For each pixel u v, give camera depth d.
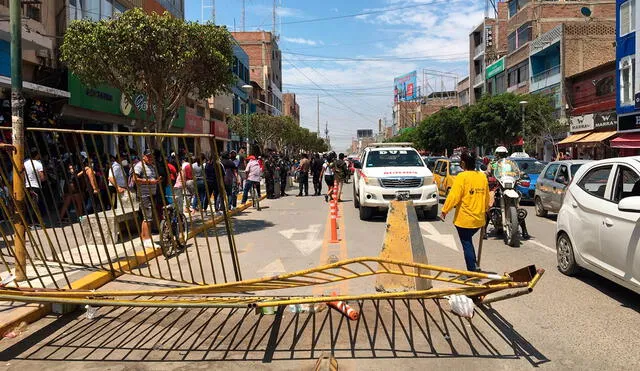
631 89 26.52
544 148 38.50
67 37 11.12
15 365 4.49
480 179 6.85
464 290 4.93
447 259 8.63
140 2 23.97
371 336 5.06
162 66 11.16
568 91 35.78
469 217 6.79
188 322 5.58
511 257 8.69
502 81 50.59
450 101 101.62
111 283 7.11
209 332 5.27
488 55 56.62
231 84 12.63
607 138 28.59
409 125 124.06
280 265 8.42
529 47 42.38
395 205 6.62
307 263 8.56
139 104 21.28
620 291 6.48
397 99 140.88
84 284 6.52
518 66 45.50
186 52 10.91
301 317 5.67
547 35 38.50
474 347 4.75
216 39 11.49
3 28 11.91
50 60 16.28
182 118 29.61
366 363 4.44
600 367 4.29
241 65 55.16
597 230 6.31
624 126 27.05
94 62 11.10
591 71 32.56
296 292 6.61
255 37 77.25
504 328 5.22
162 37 10.88
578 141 31.56
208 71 11.74
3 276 6.82
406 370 4.28
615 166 6.39
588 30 35.94
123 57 10.84
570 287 6.69
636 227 5.46
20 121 6.05
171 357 4.64
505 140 36.16
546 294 6.38
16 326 5.32
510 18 48.97
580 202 6.89
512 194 9.72
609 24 36.00
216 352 4.75
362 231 12.01
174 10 29.80
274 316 5.72
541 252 9.10
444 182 18.09
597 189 6.71
